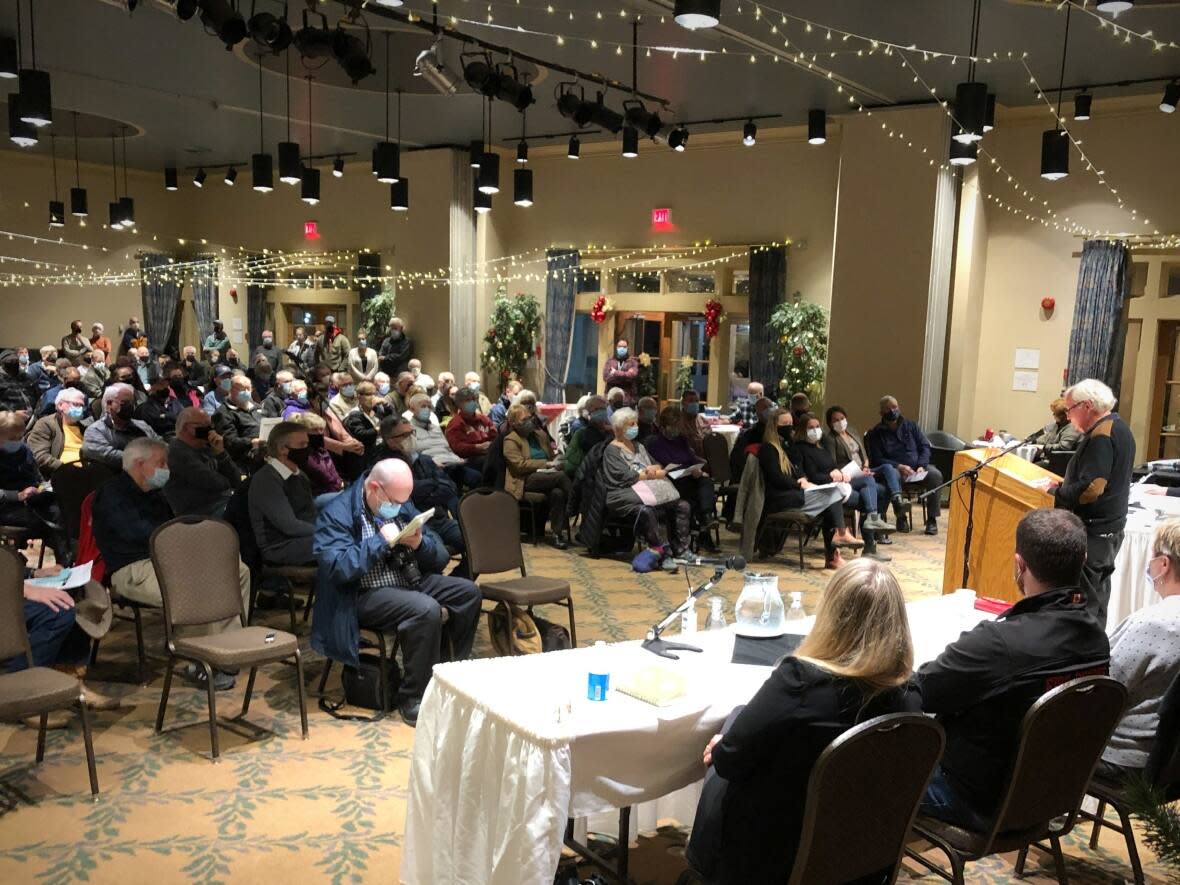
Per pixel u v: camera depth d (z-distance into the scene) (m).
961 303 10.69
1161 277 9.95
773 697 2.21
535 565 7.28
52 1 7.39
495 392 14.20
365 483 4.35
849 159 10.54
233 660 3.85
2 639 3.52
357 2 6.09
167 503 4.83
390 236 15.18
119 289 17.19
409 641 4.25
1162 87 9.12
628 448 7.36
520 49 8.27
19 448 6.13
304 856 3.15
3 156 15.54
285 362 14.95
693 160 12.65
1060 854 2.83
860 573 2.27
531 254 14.17
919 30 7.48
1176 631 2.89
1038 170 10.45
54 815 3.36
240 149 13.98
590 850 3.12
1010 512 5.32
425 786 2.83
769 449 7.40
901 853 2.38
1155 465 7.36
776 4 6.91
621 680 2.76
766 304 11.98
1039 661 2.57
